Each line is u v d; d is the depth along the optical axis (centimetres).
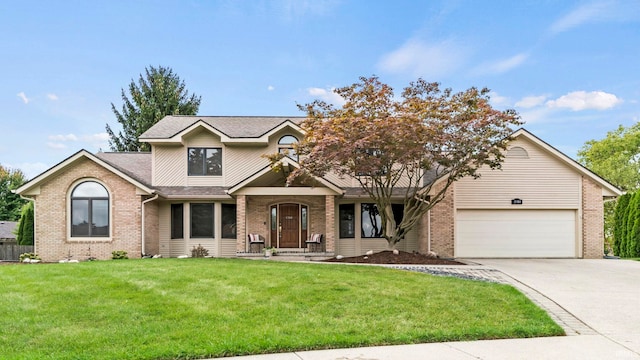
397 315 885
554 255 2155
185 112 4519
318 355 681
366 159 1697
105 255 2020
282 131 2302
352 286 1093
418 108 1686
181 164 2291
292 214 2278
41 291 1030
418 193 2016
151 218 2178
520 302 1004
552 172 2170
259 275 1218
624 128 4256
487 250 2142
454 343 751
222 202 2258
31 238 2705
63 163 1998
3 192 4647
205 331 772
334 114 1850
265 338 736
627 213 2478
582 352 709
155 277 1180
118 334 758
